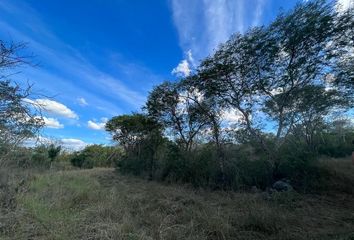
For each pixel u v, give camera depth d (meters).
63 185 8.12
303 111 14.92
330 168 13.11
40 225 4.83
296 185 11.48
